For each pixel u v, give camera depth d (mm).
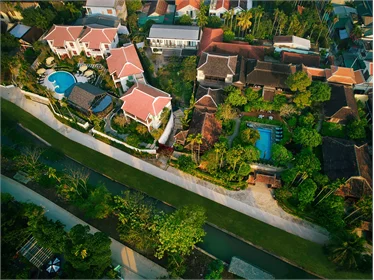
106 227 58656
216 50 85500
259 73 78062
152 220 55219
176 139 69312
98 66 85500
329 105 73250
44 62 86125
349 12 100438
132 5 101562
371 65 76500
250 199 62750
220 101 74750
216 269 50719
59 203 61719
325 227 57062
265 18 97688
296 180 63719
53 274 51781
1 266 51094
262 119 73188
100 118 73438
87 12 97125
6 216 53812
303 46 87812
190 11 99812
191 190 63969
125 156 69500
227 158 61375
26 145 71812
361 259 53281
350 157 62812
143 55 86688
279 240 57438
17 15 97438
